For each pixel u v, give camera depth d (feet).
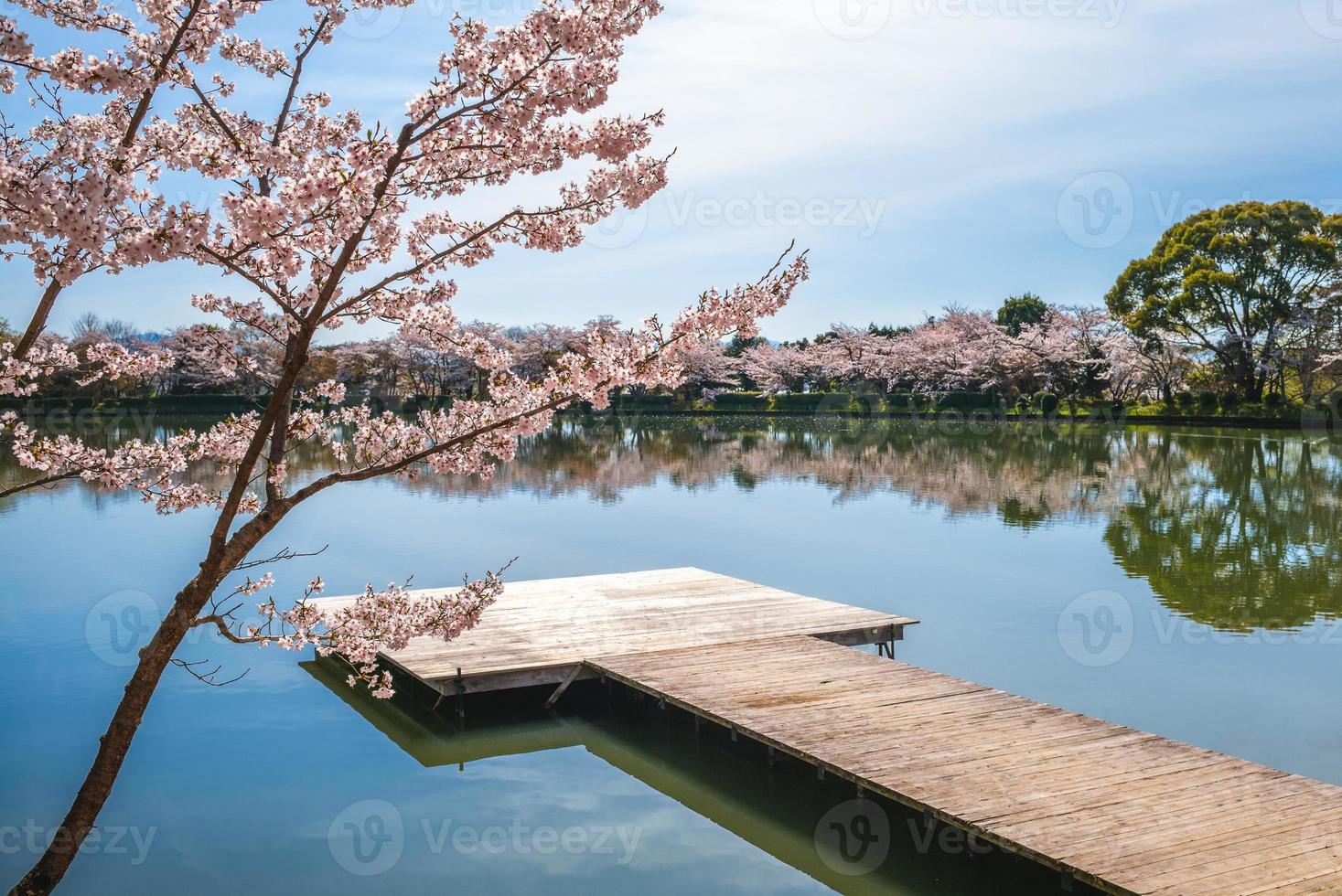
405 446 14.38
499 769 23.63
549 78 11.35
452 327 14.99
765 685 24.58
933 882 18.08
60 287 12.12
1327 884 14.30
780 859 19.08
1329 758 22.18
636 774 23.43
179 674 30.14
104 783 11.89
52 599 37.29
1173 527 51.47
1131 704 25.79
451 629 16.66
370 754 24.34
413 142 11.55
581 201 13.20
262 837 19.80
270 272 12.42
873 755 19.62
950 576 40.78
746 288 13.25
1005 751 19.85
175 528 51.47
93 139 11.94
